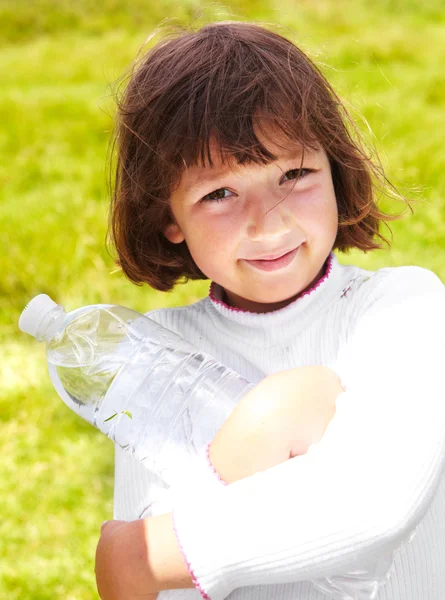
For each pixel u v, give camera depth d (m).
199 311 1.53
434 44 8.55
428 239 3.96
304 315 1.37
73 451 2.95
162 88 1.32
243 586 1.15
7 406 3.21
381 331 1.23
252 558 1.02
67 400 1.41
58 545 2.53
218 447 1.14
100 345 1.38
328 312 1.37
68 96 6.99
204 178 1.28
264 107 1.26
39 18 10.87
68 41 10.10
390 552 1.08
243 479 1.07
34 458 2.93
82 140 5.99
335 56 7.83
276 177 1.27
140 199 1.46
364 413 1.07
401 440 1.03
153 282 1.65
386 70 7.52
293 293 1.32
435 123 5.66
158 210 1.46
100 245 4.11
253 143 1.24
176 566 1.08
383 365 1.16
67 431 3.09
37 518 2.64
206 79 1.29
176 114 1.29
